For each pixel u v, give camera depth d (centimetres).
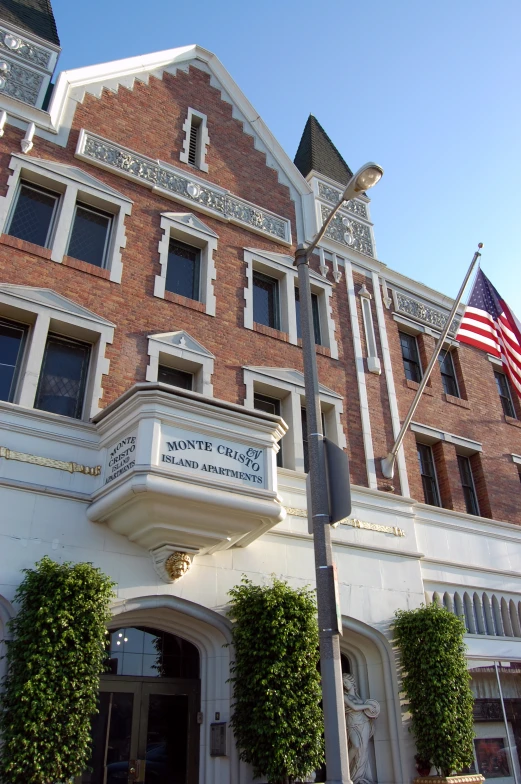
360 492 1434
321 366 1594
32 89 1448
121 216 1428
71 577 907
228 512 1041
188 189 1577
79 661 870
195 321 1421
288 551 1240
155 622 1105
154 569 1072
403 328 1912
